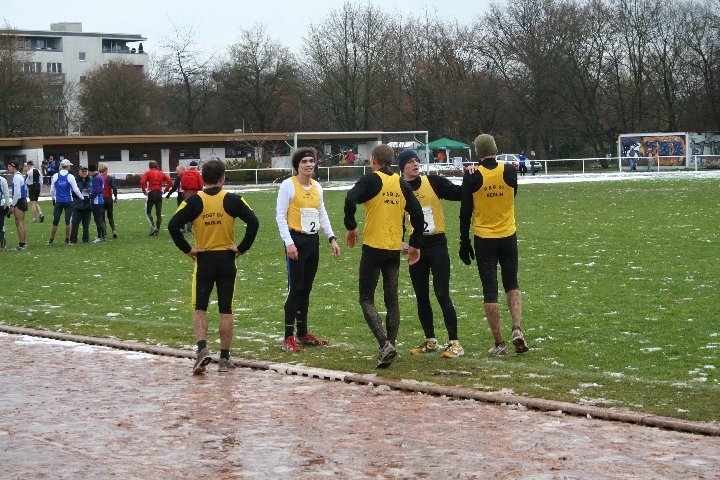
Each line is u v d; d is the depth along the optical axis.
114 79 99.81
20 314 14.87
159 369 10.86
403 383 9.72
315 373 10.39
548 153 95.19
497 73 95.19
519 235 24.84
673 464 6.93
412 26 102.00
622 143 82.44
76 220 27.14
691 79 89.19
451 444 7.58
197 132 108.94
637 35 89.56
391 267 11.20
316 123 105.81
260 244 24.94
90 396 9.52
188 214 10.81
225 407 9.00
